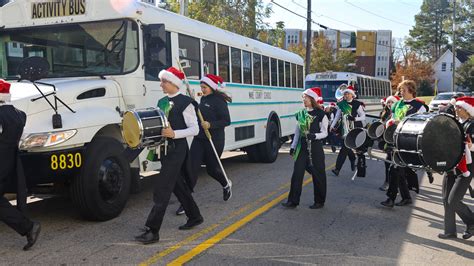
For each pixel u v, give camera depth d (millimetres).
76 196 6117
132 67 7020
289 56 14289
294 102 14594
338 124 10648
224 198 7348
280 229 6297
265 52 12352
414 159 5934
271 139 12523
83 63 7121
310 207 7453
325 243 5746
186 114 5559
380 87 28375
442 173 5766
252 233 6094
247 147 12414
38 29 7336
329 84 22234
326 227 6438
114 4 6957
